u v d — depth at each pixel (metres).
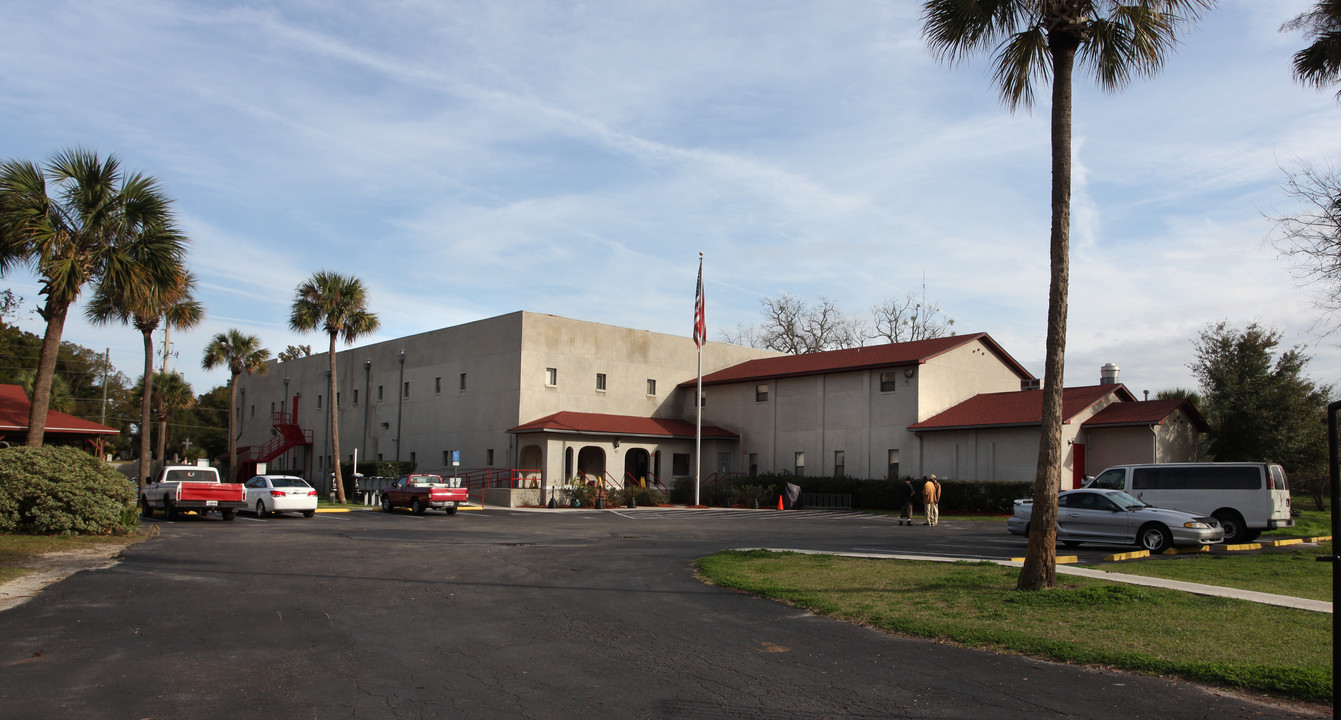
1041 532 12.48
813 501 42.19
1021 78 13.91
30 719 6.59
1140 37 12.98
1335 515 5.56
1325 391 37.41
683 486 46.72
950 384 42.47
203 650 9.07
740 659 8.96
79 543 19.14
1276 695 7.52
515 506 40.72
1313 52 19.22
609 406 48.78
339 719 6.77
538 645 9.58
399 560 17.56
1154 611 10.80
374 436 55.31
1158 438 34.41
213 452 83.44
